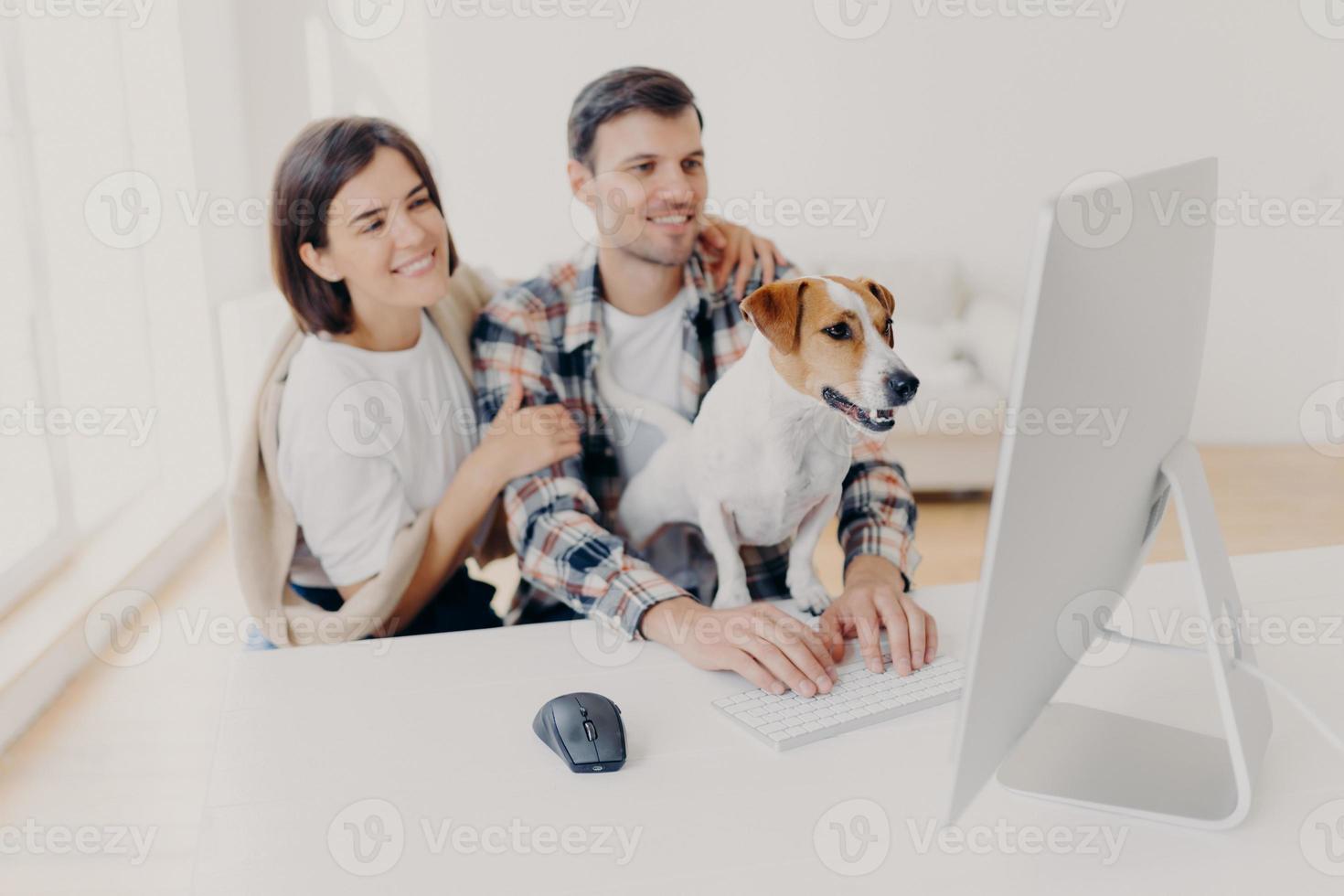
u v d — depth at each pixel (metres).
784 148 4.09
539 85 4.04
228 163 3.84
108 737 2.08
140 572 2.74
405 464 1.50
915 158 4.11
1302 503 3.48
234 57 3.92
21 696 2.11
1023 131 4.09
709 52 4.03
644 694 1.04
